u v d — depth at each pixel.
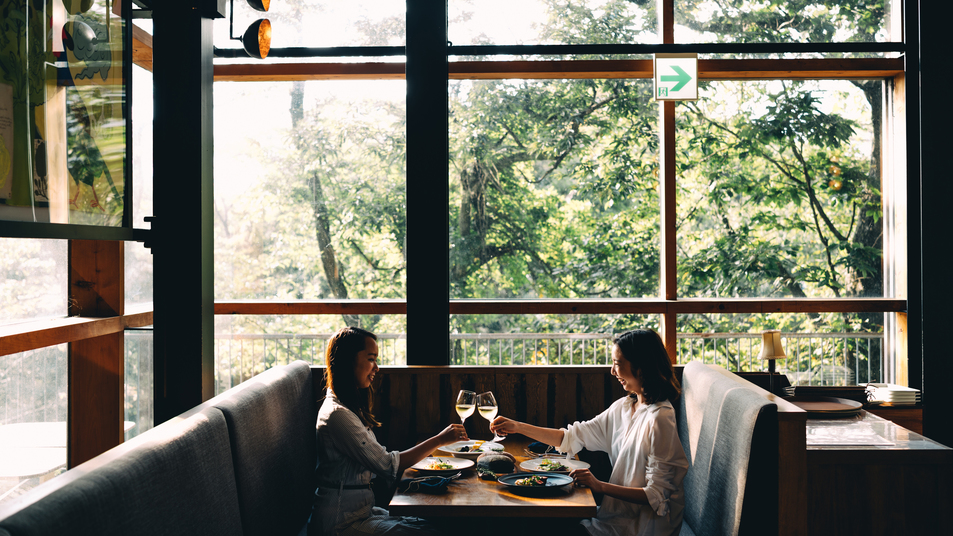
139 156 3.47
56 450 2.72
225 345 3.74
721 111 3.70
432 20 3.46
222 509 1.83
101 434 3.25
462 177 3.71
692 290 3.72
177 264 2.56
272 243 3.80
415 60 3.46
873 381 3.71
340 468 2.26
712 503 2.26
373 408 3.08
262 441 2.22
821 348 3.72
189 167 2.55
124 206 2.42
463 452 2.40
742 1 3.68
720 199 3.71
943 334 3.45
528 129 3.72
